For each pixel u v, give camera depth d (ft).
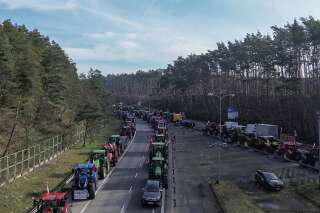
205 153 223.71
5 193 123.75
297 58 323.37
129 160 205.16
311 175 161.07
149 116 436.76
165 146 179.73
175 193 139.23
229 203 124.26
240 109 366.22
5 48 148.77
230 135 269.85
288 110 290.76
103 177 160.15
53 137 201.57
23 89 163.43
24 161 154.10
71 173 166.50
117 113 510.17
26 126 180.75
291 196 133.59
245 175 165.78
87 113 254.88
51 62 208.74
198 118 449.06
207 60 503.20
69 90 243.19
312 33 290.97
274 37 336.90
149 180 134.62
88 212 115.85
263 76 392.88
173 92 631.15
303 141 255.91
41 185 142.61
